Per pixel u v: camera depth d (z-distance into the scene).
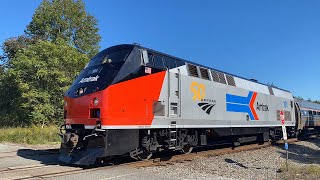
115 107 10.50
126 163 11.84
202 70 15.16
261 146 20.88
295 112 27.64
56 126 27.84
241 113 17.94
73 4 38.19
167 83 12.73
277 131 24.05
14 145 17.61
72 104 11.38
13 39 37.56
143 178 9.45
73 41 39.41
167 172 10.59
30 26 37.84
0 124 28.69
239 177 10.53
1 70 34.41
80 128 11.04
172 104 12.89
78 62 30.12
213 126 15.24
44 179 8.88
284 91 25.89
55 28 37.69
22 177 8.98
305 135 31.92
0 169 10.31
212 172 11.19
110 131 10.38
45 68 27.45
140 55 11.78
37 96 27.28
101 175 9.55
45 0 37.12
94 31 41.00
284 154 18.09
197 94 14.34
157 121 12.01
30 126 27.14
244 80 19.30
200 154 15.11
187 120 13.55
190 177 9.99
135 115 11.12
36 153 14.16
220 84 16.23
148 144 11.92
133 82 11.20
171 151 15.38
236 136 18.80
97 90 10.60
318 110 36.19
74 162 10.63
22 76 27.92
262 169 12.41
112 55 11.88
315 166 12.89
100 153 10.18
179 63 13.77
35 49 28.47
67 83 29.27
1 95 32.50
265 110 21.19
